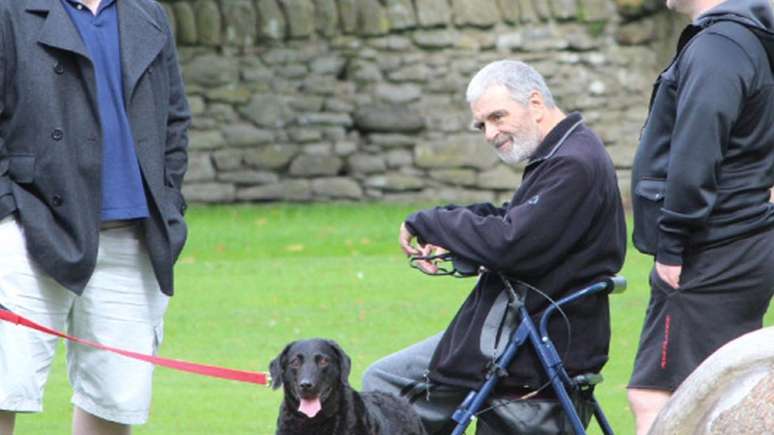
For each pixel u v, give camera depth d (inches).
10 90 394.6
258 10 1348.4
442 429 410.6
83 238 393.4
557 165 387.9
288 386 375.9
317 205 1326.3
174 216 413.7
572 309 391.2
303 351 372.2
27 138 394.3
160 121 409.1
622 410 566.6
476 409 383.6
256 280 882.8
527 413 389.1
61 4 396.8
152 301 417.4
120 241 408.2
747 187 383.6
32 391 398.9
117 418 412.2
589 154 390.6
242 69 1347.2
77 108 395.5
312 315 768.9
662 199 390.0
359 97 1360.7
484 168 1360.7
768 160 386.3
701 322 385.7
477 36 1375.5
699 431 262.8
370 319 757.3
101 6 403.2
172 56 419.5
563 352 390.9
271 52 1353.3
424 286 859.4
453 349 396.2
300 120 1353.3
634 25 1386.6
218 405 581.9
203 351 681.0
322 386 369.1
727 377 265.4
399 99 1364.4
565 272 391.2
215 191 1336.1
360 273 906.1
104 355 410.6
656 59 1389.0
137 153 401.7
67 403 581.3
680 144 376.2
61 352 684.1
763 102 382.3
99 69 399.2
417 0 1368.1
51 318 403.5
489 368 387.2
